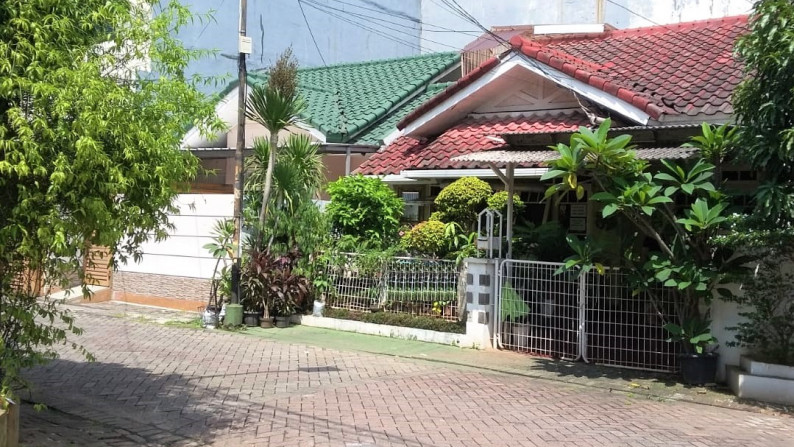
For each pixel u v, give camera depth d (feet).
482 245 34.19
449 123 45.88
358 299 39.86
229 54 64.85
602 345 30.27
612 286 29.94
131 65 20.15
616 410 23.65
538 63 39.27
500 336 33.65
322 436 20.34
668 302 28.17
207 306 42.47
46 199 16.81
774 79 23.45
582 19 67.10
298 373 28.99
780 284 25.04
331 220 41.47
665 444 19.85
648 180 26.16
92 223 17.71
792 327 25.09
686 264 25.93
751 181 30.94
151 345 35.06
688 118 34.01
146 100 19.88
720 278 25.64
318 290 41.42
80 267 18.53
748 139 24.39
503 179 33.17
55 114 16.52
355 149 48.83
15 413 17.98
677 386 26.78
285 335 38.04
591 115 37.32
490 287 34.04
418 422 21.77
